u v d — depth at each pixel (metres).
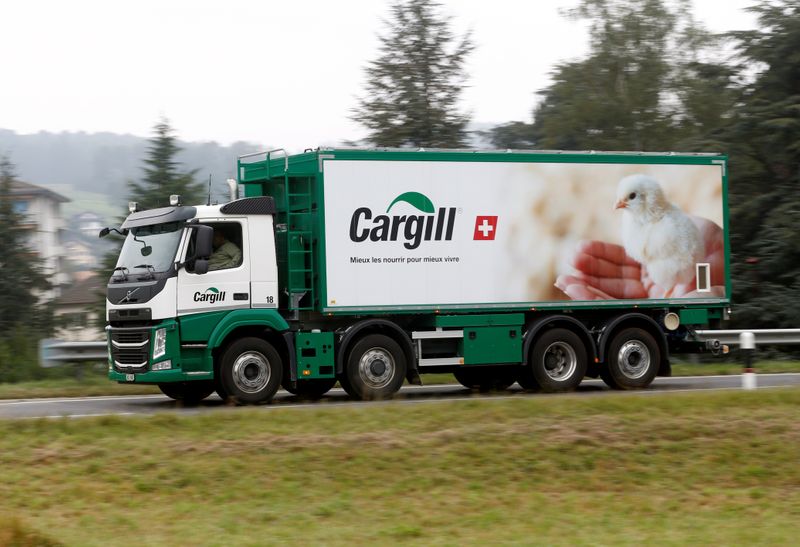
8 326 34.38
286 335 19.11
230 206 18.70
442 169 20.06
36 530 10.00
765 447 13.98
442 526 10.78
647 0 45.44
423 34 40.31
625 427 14.44
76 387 22.83
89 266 36.31
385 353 19.59
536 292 20.75
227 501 11.59
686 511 11.64
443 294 20.05
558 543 10.10
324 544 10.00
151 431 14.27
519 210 20.62
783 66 35.91
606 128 45.34
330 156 19.28
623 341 21.50
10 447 13.27
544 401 16.17
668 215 21.84
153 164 38.72
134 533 10.34
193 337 18.30
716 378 24.30
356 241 19.42
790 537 10.46
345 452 13.12
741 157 35.59
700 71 40.38
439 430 14.34
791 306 31.91
